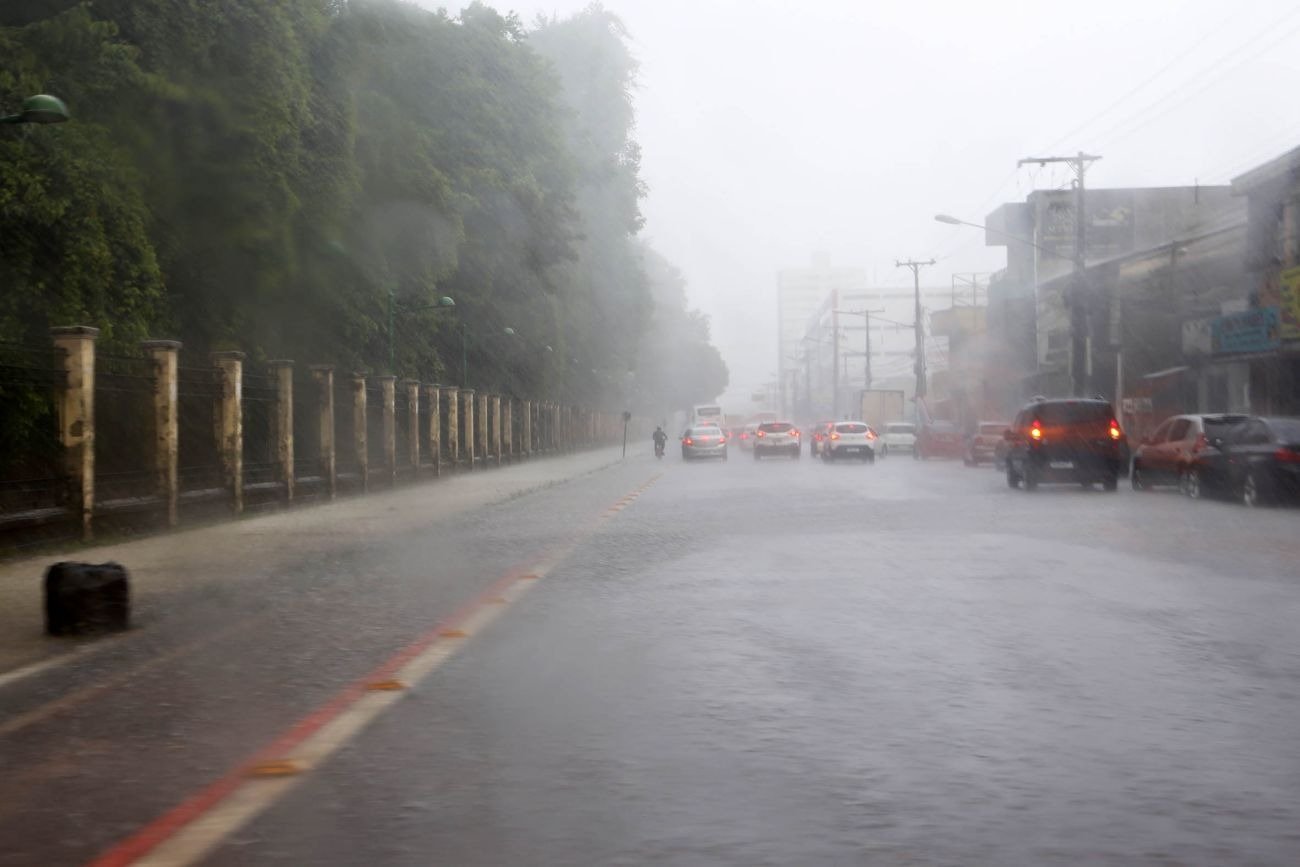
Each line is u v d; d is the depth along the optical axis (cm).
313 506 2877
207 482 2447
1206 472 2591
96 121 2266
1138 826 515
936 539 1775
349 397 3375
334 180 3108
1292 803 545
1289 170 3681
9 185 1936
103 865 483
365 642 1005
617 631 1027
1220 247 4509
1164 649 912
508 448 5703
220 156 2570
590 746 655
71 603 1070
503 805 553
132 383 2134
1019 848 489
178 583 1436
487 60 4962
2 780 609
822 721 702
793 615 1093
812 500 2723
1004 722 695
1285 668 842
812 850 489
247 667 909
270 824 531
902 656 896
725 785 579
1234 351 3931
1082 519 2111
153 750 666
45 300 2017
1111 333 5247
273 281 2828
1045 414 2967
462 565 1574
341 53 3184
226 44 2553
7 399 1850
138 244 2178
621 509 2575
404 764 625
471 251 5078
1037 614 1079
